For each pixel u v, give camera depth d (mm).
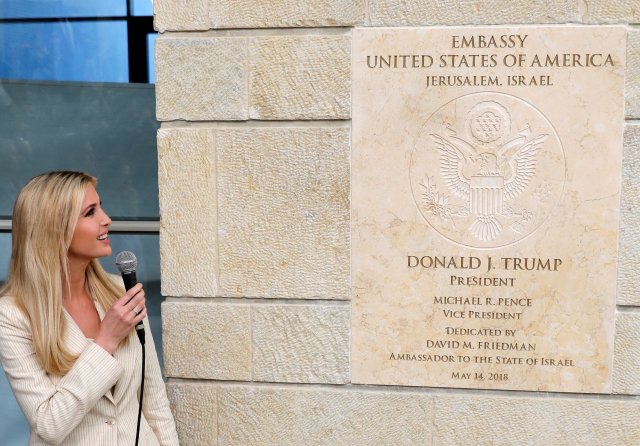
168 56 3527
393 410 3586
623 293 3391
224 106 3527
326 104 3467
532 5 3301
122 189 4453
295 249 3566
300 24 3439
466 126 3398
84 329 3062
